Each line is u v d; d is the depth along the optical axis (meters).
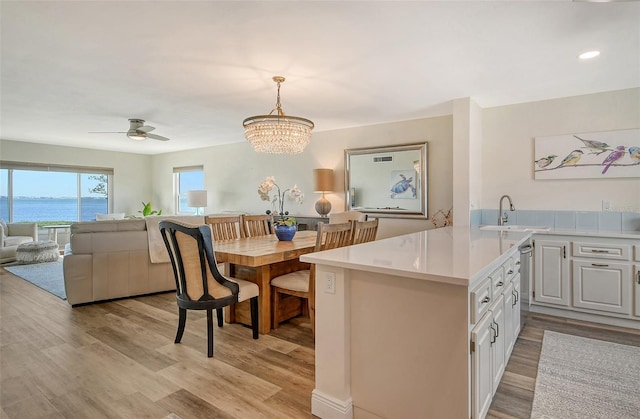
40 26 2.19
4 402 1.92
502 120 4.02
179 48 2.51
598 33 2.29
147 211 7.96
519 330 2.73
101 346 2.66
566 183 3.68
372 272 1.67
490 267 1.61
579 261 3.27
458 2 1.93
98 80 3.19
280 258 2.72
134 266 3.99
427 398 1.54
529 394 2.03
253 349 2.62
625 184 3.41
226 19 2.11
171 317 3.35
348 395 1.76
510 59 2.71
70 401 1.94
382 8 1.99
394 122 4.85
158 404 1.91
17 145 6.63
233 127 5.32
